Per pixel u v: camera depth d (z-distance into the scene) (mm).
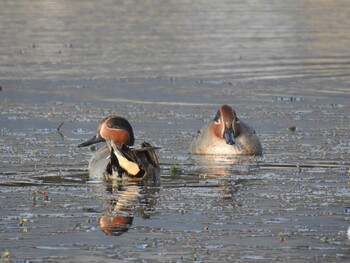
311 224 11727
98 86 24469
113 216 12086
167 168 15344
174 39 34875
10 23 39812
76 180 14242
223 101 22312
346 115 20375
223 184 14047
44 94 23078
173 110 20969
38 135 17906
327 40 35031
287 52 31672
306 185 13945
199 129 18094
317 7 47531
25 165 15234
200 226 11641
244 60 29625
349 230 11234
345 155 16203
